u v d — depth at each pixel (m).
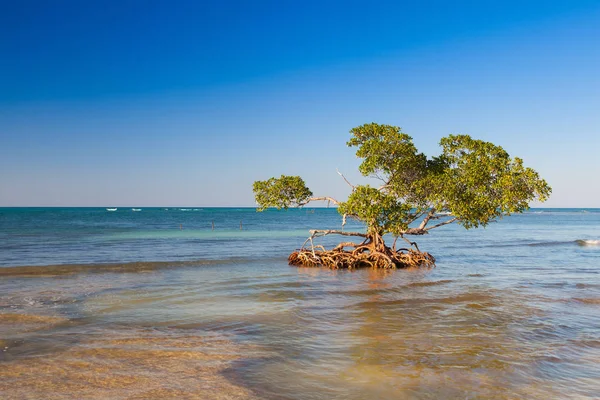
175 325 13.67
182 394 8.57
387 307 16.38
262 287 20.31
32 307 15.84
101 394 8.51
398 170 26.00
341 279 22.92
